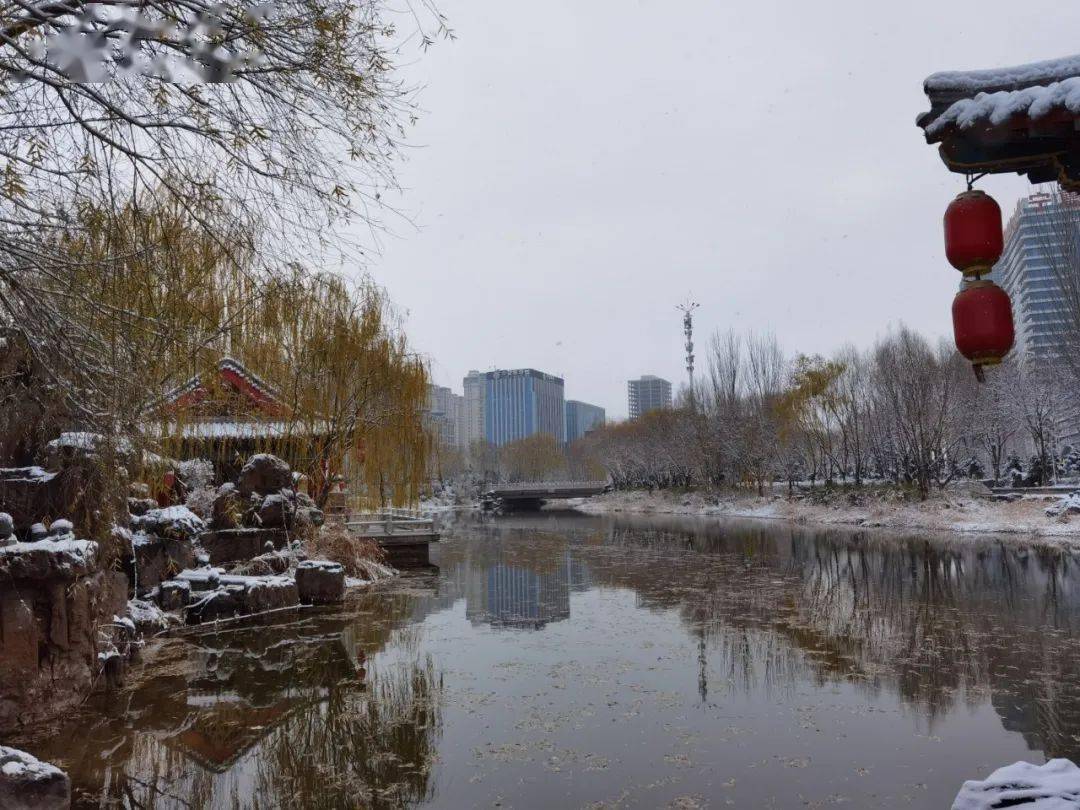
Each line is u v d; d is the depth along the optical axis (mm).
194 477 18984
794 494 46219
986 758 7430
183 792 6984
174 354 8188
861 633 12844
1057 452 41406
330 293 18188
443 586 19125
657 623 14008
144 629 13078
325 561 17000
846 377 46469
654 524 41156
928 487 36312
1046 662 10820
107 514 9578
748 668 10750
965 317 3975
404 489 22703
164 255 6219
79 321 6168
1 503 9148
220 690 10016
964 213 3916
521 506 73562
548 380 133000
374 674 10766
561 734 8250
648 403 156500
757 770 7215
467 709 9156
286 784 7113
